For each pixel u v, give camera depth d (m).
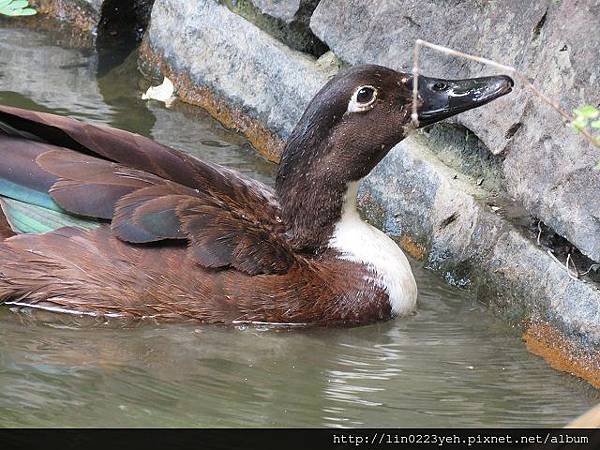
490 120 7.43
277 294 6.87
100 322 6.80
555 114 6.97
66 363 6.44
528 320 6.99
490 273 7.28
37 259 6.75
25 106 8.99
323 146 7.13
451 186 7.66
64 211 6.80
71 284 6.75
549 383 6.50
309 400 6.25
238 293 6.81
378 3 8.27
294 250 7.23
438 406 6.23
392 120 7.12
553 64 7.04
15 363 6.41
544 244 7.08
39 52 9.98
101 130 7.03
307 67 8.77
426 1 7.92
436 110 7.14
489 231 7.34
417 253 7.85
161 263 6.75
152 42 9.90
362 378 6.52
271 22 9.12
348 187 7.18
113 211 6.71
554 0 7.11
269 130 8.98
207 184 7.18
